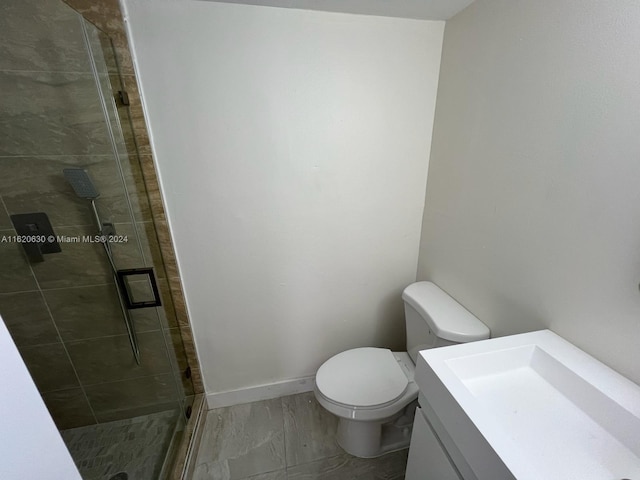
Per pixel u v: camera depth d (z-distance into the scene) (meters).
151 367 1.33
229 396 1.57
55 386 1.21
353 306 1.56
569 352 0.74
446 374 0.68
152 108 1.05
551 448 0.58
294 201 1.29
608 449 0.58
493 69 0.94
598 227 0.67
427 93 1.25
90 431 1.30
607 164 0.64
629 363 0.64
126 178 1.08
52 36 0.84
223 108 1.10
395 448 1.32
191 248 1.26
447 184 1.24
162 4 0.95
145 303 1.21
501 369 0.77
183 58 1.01
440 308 1.17
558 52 0.72
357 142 1.26
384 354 1.37
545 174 0.79
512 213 0.91
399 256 1.52
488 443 0.52
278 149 1.19
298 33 1.07
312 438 1.40
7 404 0.33
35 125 0.90
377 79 1.19
